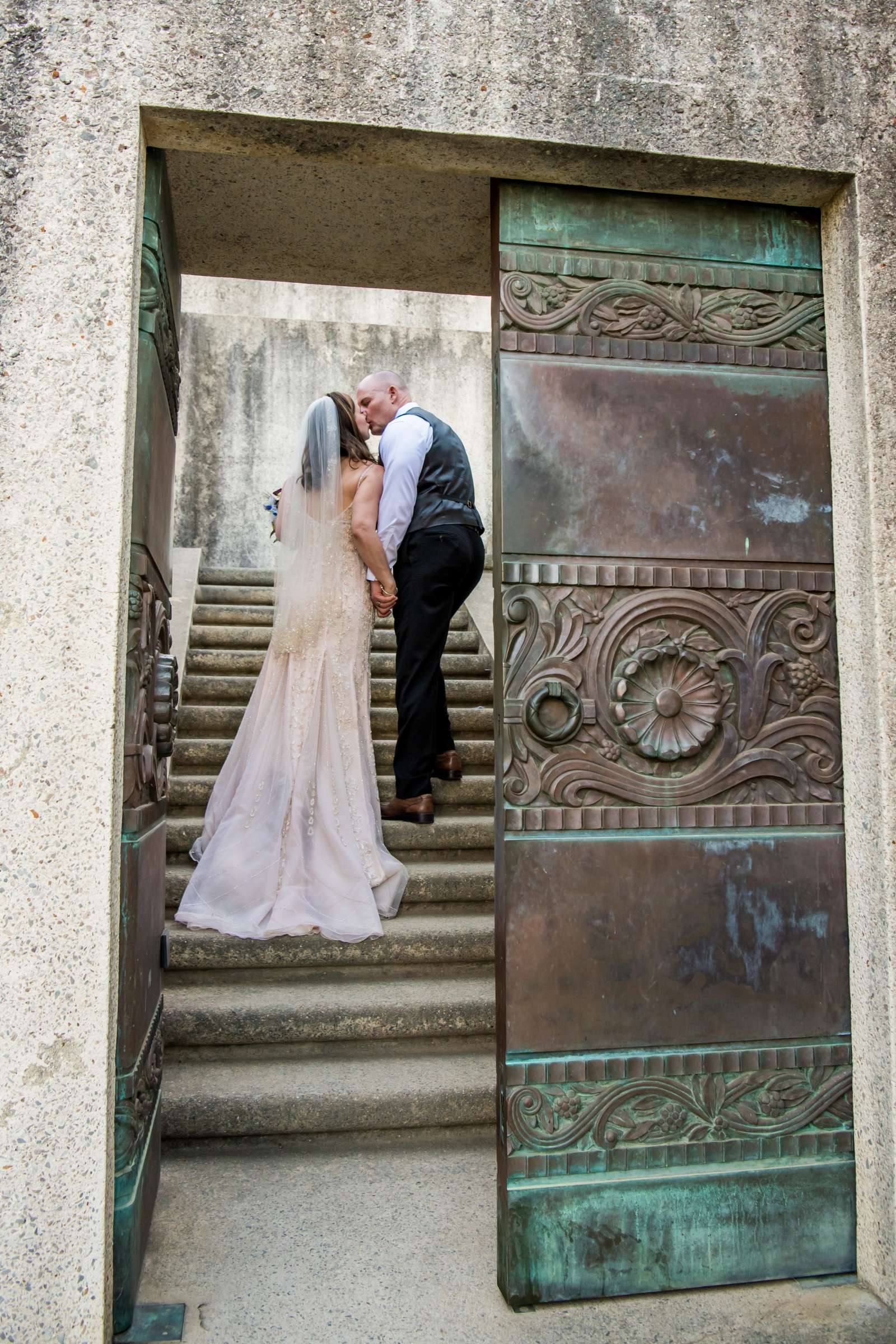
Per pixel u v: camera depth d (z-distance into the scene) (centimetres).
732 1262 206
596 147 199
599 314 214
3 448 176
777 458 219
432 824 356
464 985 300
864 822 211
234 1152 253
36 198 179
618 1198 201
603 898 206
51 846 173
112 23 183
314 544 339
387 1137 258
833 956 215
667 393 215
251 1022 275
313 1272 201
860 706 211
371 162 204
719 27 208
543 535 207
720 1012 209
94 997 173
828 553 220
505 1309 192
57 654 175
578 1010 203
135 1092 190
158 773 228
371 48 192
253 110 187
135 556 191
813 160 209
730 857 212
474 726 425
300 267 270
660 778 210
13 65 180
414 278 278
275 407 662
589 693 208
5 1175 170
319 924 300
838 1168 212
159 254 203
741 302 221
